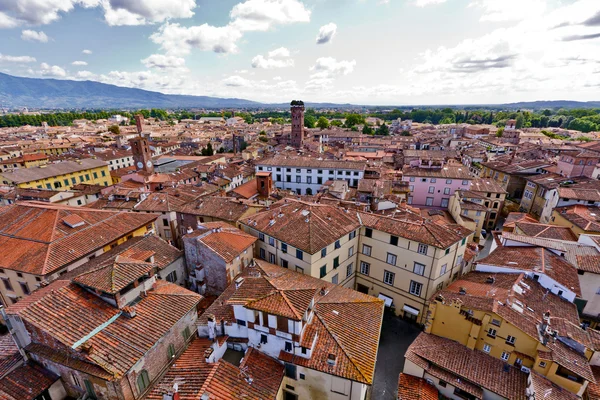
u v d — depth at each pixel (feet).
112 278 91.35
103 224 156.04
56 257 129.70
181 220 203.10
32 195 239.71
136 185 282.56
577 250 145.48
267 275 113.80
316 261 136.15
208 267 132.16
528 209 269.64
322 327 96.48
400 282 153.99
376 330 101.35
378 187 255.91
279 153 430.61
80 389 84.74
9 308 88.48
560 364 97.35
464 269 163.32
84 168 335.26
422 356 112.47
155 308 96.99
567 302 124.36
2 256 131.95
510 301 116.06
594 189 205.46
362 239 162.50
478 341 117.29
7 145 533.96
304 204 167.02
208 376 81.41
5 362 92.22
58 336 80.43
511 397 96.94
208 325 94.43
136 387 83.35
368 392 115.96
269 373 88.07
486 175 346.13
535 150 403.34
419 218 174.19
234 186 344.69
